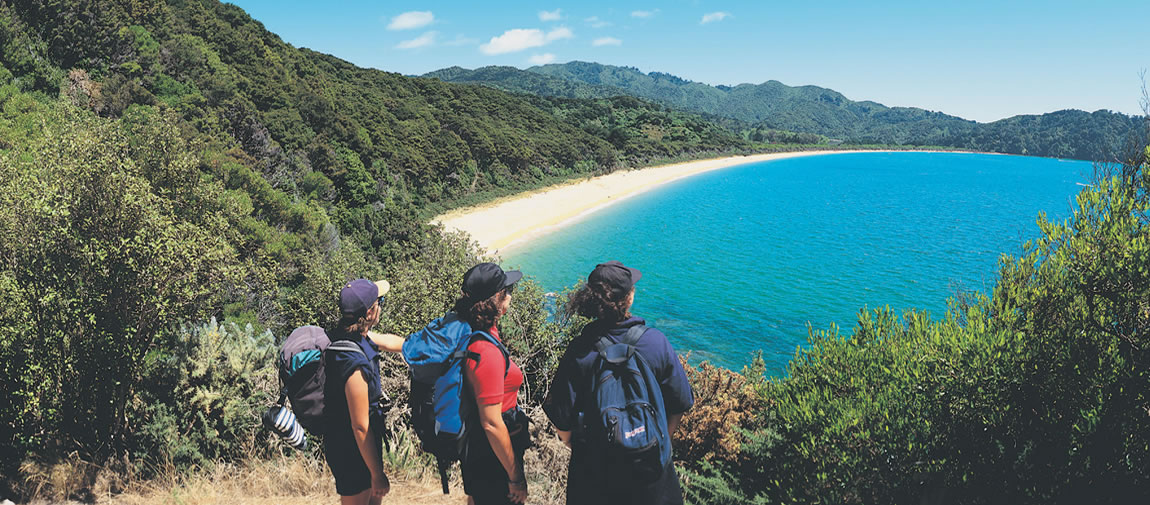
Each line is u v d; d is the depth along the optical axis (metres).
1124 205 4.10
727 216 87.06
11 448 4.62
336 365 2.34
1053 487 3.62
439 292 12.08
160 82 42.81
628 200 98.38
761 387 7.56
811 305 42.66
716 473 5.83
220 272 5.40
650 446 1.82
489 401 2.02
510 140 99.38
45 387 4.48
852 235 73.38
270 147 46.81
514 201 84.25
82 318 4.70
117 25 41.84
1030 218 89.56
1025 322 4.59
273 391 5.22
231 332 5.49
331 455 2.55
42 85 33.44
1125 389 3.69
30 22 36.12
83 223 4.86
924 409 4.57
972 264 56.88
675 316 39.50
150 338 5.04
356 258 17.11
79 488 4.20
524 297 9.06
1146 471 3.51
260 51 65.06
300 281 23.27
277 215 31.62
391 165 68.56
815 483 4.75
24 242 4.77
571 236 68.50
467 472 2.19
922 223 84.06
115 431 4.79
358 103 76.56
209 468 4.61
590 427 1.94
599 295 1.98
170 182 8.20
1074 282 4.23
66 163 5.23
